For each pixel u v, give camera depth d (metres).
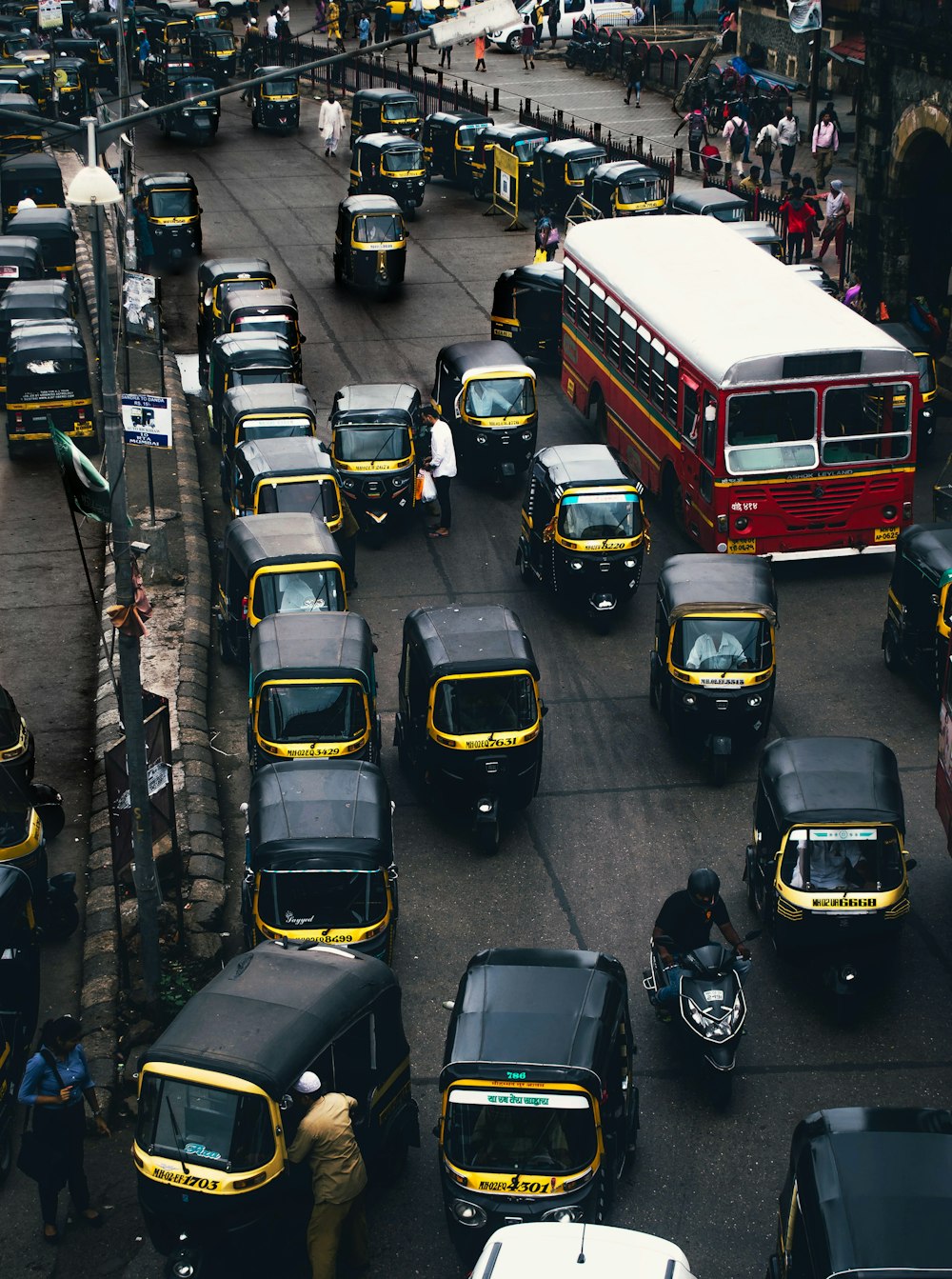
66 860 20.67
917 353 32.28
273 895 17.30
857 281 40.03
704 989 16.09
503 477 32.00
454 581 28.45
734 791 21.94
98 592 28.25
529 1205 13.42
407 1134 15.18
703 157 52.41
